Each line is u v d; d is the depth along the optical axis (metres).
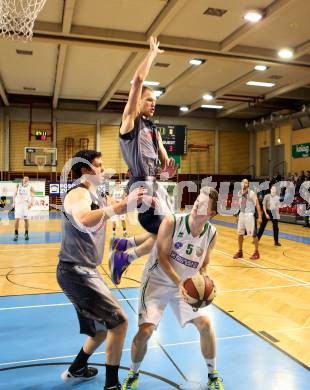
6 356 3.75
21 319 4.70
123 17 10.20
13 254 8.80
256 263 8.21
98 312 2.97
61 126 21.09
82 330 3.23
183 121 22.64
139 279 6.65
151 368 3.51
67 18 9.71
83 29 10.72
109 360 2.97
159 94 17.75
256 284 6.46
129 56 13.27
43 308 5.10
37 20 10.33
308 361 3.64
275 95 17.73
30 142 20.72
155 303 3.05
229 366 3.54
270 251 9.73
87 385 3.24
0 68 14.88
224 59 12.52
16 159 20.56
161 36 11.29
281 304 5.37
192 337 4.23
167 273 2.94
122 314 3.00
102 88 17.77
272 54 12.38
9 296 5.61
